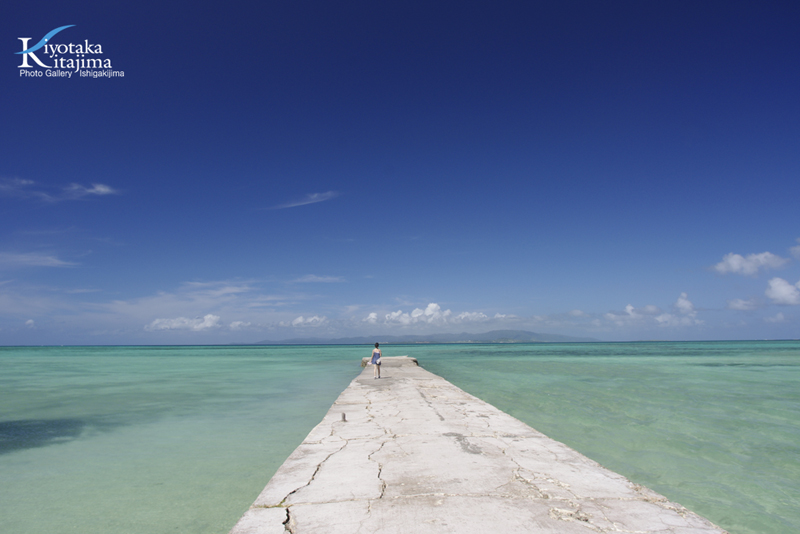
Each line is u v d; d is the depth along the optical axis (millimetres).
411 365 25688
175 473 6855
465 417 8164
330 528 3287
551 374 23109
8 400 14625
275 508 3705
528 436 6473
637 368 27344
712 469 6949
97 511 5422
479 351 69312
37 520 5168
